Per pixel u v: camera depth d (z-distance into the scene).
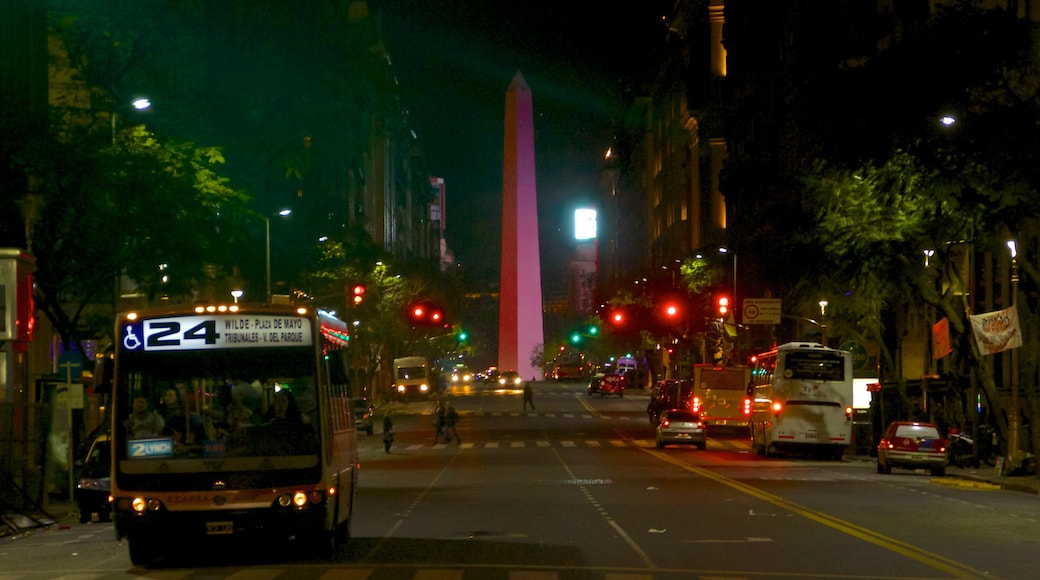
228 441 17.14
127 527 16.95
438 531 21.52
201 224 32.12
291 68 37.16
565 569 16.39
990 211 33.88
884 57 35.16
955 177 33.47
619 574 15.91
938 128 33.69
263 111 37.12
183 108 36.62
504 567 16.62
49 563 18.80
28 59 38.00
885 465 38.25
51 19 37.59
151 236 30.77
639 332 111.44
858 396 54.69
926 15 49.06
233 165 36.91
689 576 15.76
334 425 18.41
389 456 50.19
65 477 30.25
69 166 29.64
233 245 36.78
